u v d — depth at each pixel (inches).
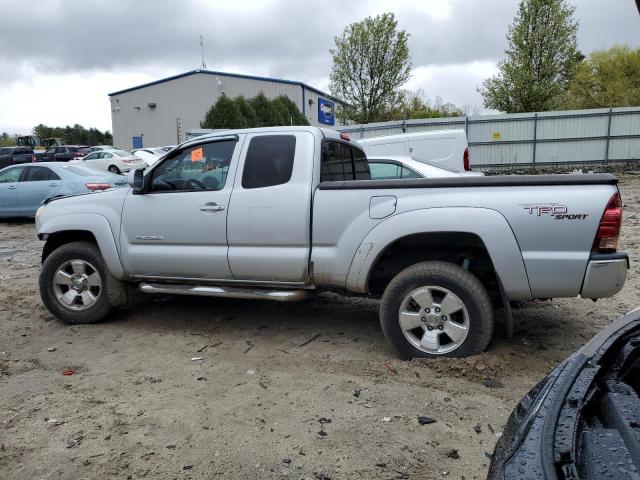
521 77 1025.5
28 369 172.4
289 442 125.3
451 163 458.3
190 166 195.8
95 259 209.9
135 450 123.3
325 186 173.9
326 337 195.9
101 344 193.9
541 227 151.3
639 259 299.7
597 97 1444.4
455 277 160.6
